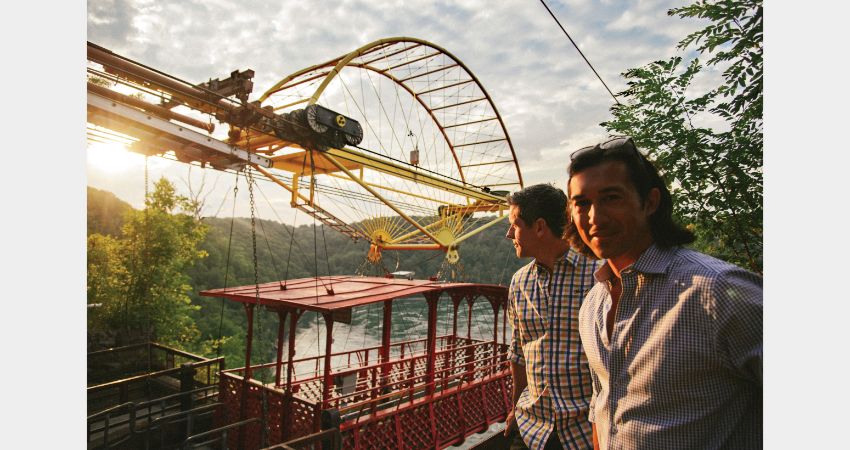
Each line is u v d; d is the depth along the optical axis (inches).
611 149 56.7
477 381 434.3
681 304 49.4
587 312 69.6
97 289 790.5
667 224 56.5
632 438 52.5
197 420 353.7
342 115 368.2
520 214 105.7
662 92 173.3
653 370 50.9
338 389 387.9
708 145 157.3
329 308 298.4
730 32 146.9
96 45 228.2
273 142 402.0
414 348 493.0
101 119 229.0
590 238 58.4
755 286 46.4
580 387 97.9
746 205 152.0
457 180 731.4
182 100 282.0
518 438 116.4
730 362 46.4
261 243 2716.5
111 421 333.4
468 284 478.0
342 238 3068.4
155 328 879.7
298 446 225.9
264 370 331.0
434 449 379.2
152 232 875.4
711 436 47.9
